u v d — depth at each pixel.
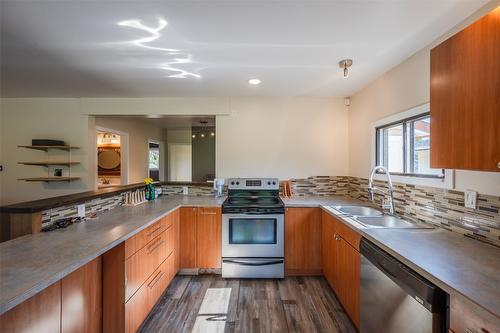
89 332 1.49
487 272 1.02
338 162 3.33
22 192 3.33
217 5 1.35
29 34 1.65
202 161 5.41
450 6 1.38
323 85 2.78
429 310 0.99
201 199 3.09
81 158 3.30
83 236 1.55
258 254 2.68
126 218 2.03
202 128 5.46
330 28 1.60
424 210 1.85
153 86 2.79
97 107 3.27
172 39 1.73
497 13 0.97
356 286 1.81
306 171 3.33
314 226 2.73
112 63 2.13
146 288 1.92
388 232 1.61
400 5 1.37
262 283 2.62
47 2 1.32
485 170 1.02
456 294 0.88
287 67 2.24
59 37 1.70
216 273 2.82
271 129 3.31
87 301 1.47
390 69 2.30
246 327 1.91
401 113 2.14
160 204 2.73
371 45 1.83
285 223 2.73
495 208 1.31
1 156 3.32
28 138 3.31
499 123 0.96
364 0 1.32
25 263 1.15
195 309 2.15
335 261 2.27
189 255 2.77
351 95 3.19
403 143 2.20
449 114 1.21
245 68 2.26
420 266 1.08
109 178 5.20
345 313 2.08
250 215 2.66
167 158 6.13
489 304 0.79
